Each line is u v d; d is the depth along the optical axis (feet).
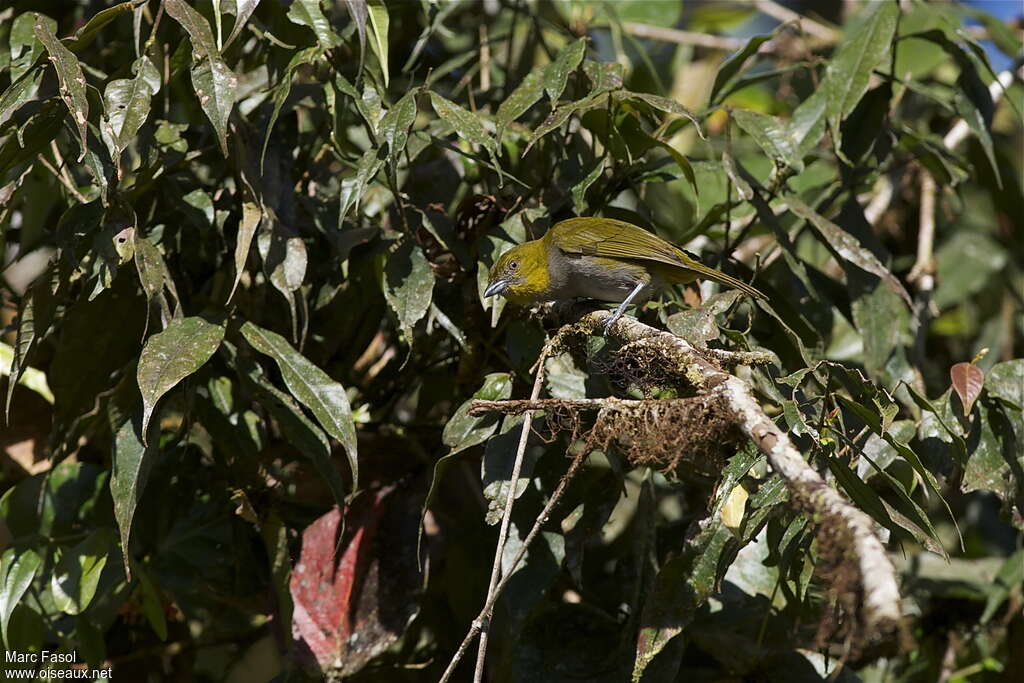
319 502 27.45
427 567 24.08
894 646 29.25
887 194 37.17
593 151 25.45
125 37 28.84
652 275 24.90
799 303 27.17
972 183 39.65
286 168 24.77
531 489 22.65
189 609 28.30
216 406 24.30
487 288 23.09
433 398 26.63
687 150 38.91
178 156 23.41
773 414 25.26
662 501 32.63
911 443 24.36
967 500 37.14
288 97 24.61
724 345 23.50
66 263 21.48
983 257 38.11
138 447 20.48
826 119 26.78
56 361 23.57
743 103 42.06
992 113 28.50
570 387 23.07
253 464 24.30
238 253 22.00
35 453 26.40
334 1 27.37
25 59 21.56
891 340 25.67
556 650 22.81
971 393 21.75
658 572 19.77
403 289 22.91
